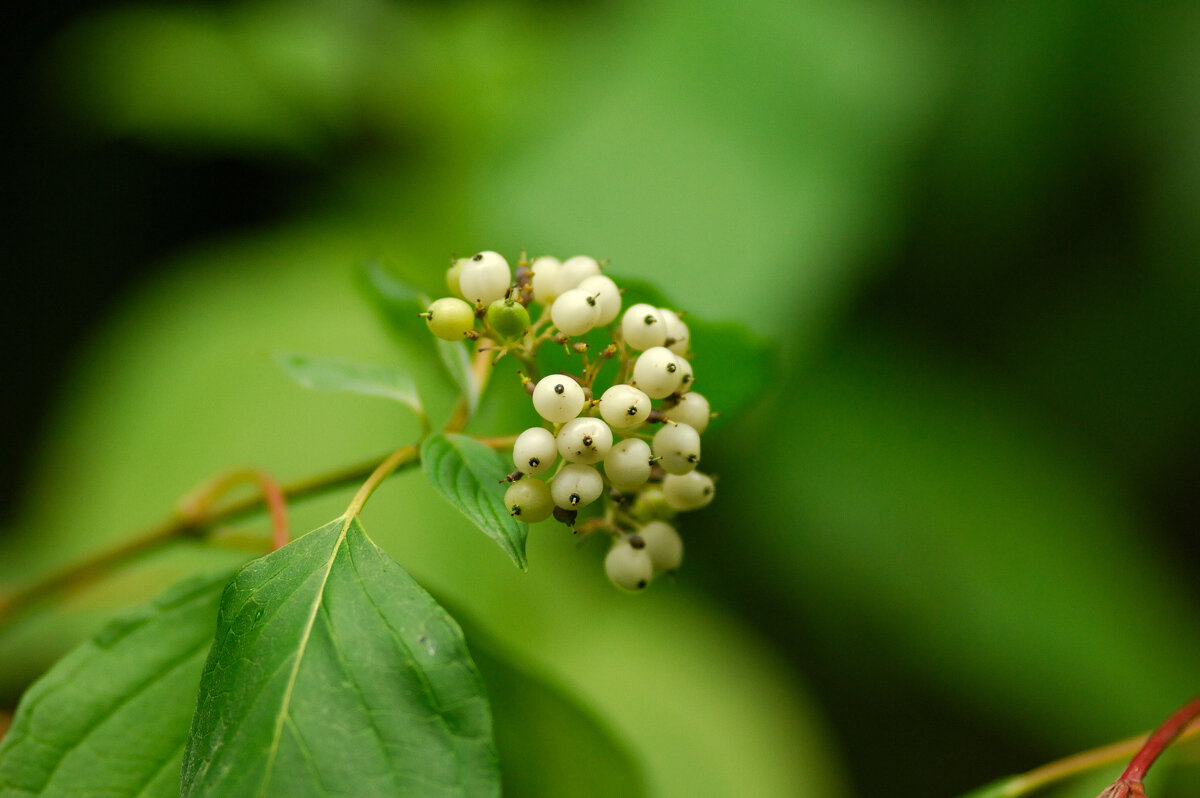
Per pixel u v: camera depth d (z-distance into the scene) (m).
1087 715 1.07
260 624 0.60
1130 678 1.07
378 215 1.21
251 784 0.59
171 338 1.12
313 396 1.03
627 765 0.67
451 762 0.59
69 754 0.62
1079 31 1.14
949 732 1.23
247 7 1.25
